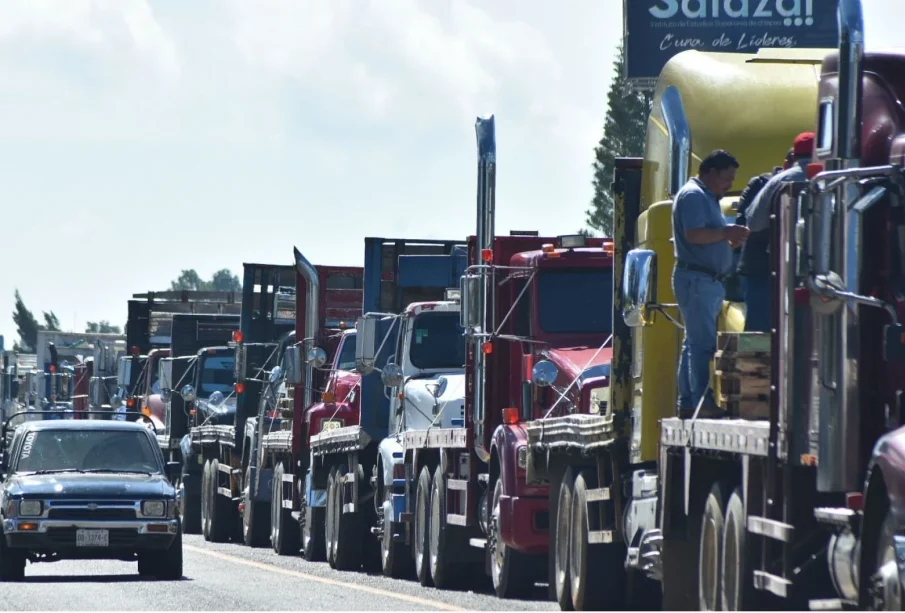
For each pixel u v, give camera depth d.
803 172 35.06
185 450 104.94
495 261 56.12
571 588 46.59
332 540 70.88
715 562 36.38
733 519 34.75
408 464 63.12
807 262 30.78
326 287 82.12
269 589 53.44
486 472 56.34
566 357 52.38
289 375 79.00
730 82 43.59
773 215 32.81
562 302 54.00
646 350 41.88
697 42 94.25
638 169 45.44
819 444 31.53
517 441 51.91
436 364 65.31
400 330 66.56
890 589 28.08
